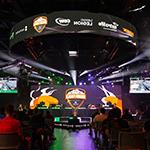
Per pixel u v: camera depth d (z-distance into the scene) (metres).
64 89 27.12
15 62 22.33
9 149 5.92
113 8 11.87
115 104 26.64
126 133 6.48
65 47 12.92
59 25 8.77
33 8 11.87
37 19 9.05
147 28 14.48
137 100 26.42
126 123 8.05
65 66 19.19
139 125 8.98
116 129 7.96
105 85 27.06
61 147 11.76
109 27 9.03
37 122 10.45
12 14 12.56
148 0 11.53
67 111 26.89
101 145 11.36
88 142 13.54
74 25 8.73
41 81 27.08
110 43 12.20
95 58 17.19
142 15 12.97
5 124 6.39
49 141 13.14
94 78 27.64
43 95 26.95
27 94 24.56
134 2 11.50
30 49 12.43
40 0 11.43
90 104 26.97
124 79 26.33
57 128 24.36
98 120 12.40
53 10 11.80
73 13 8.77
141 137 6.49
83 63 18.39
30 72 23.95
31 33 9.16
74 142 13.52
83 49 13.80
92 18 8.83
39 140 10.49
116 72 25.86
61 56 16.16
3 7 11.74
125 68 24.36
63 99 27.05
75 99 27.02
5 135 5.88
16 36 9.72
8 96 25.75
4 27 14.51
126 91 26.66
